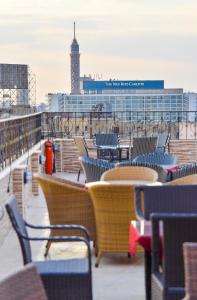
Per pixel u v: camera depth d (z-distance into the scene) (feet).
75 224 20.65
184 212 17.47
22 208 27.45
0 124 28.22
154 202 17.44
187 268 9.38
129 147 42.96
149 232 14.42
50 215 20.86
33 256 21.54
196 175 20.66
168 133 48.67
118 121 54.29
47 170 44.86
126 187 19.27
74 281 13.74
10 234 24.56
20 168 27.53
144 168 23.75
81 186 21.72
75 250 22.38
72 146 47.67
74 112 53.06
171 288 12.60
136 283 18.28
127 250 19.95
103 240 19.97
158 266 13.56
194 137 52.01
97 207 19.88
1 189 25.30
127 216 19.65
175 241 12.44
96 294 17.31
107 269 19.74
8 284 8.42
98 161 26.94
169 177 25.89
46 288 13.69
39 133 48.52
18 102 123.24
